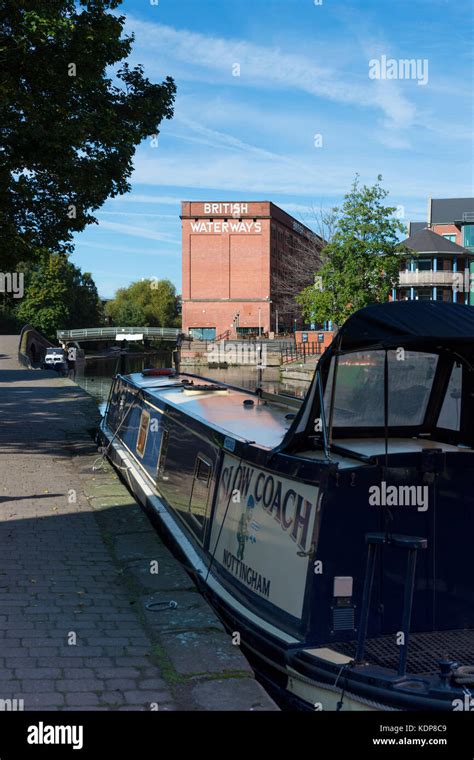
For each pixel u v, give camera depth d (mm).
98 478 10391
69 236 14961
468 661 4605
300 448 5484
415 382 5707
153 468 9570
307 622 4797
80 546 7188
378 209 43938
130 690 4320
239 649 4957
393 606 4941
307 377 47719
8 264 14812
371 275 44094
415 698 4055
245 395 10070
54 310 95062
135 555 6797
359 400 5590
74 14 13031
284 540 5203
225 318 84188
